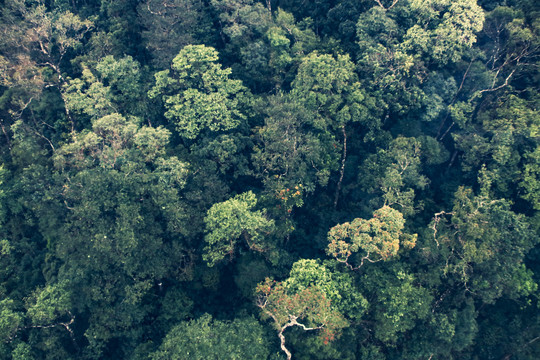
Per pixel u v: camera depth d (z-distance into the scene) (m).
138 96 40.12
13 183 36.53
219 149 36.25
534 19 37.19
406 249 33.44
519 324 34.84
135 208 30.66
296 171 37.75
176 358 28.73
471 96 38.94
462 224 31.80
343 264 34.09
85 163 34.03
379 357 32.28
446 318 31.83
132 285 33.06
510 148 34.34
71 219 32.66
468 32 37.06
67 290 32.62
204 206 36.41
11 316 29.83
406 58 37.19
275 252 36.12
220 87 39.09
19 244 37.44
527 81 38.16
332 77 37.62
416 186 38.38
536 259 34.88
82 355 34.00
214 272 37.34
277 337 33.28
